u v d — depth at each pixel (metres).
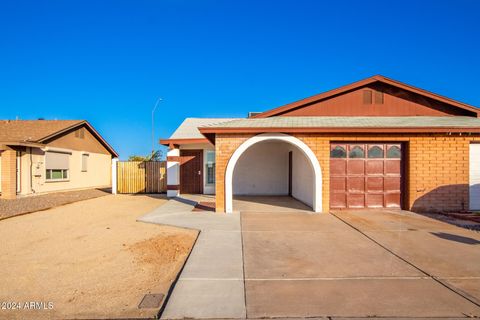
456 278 4.72
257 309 3.78
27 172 16.95
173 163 16.59
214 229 8.06
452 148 10.45
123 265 5.52
